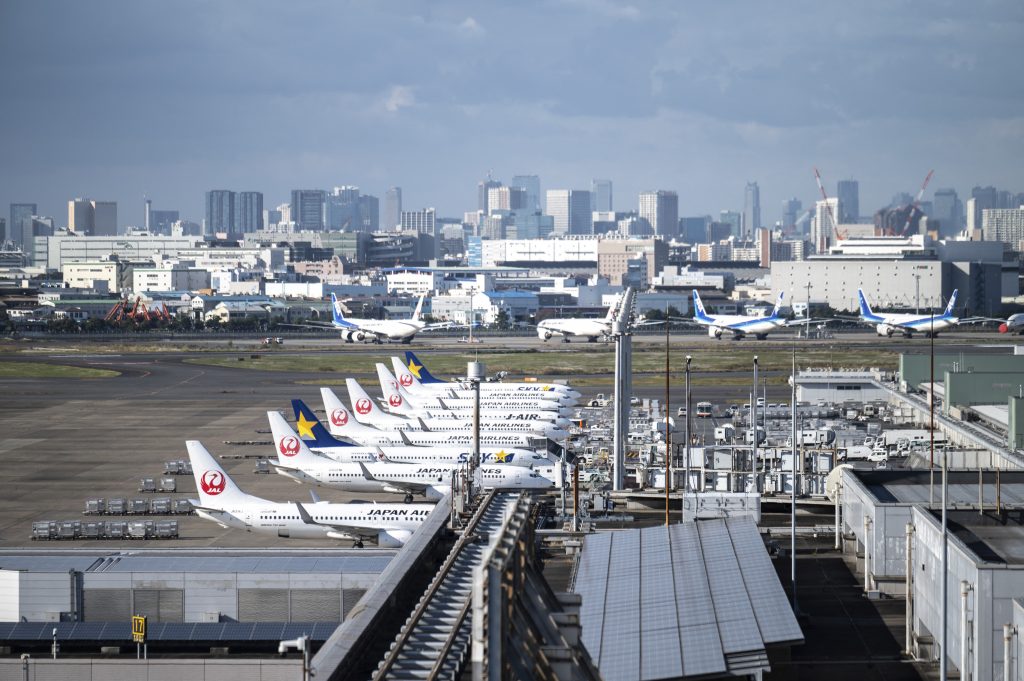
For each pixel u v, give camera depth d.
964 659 85.31
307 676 57.47
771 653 89.94
